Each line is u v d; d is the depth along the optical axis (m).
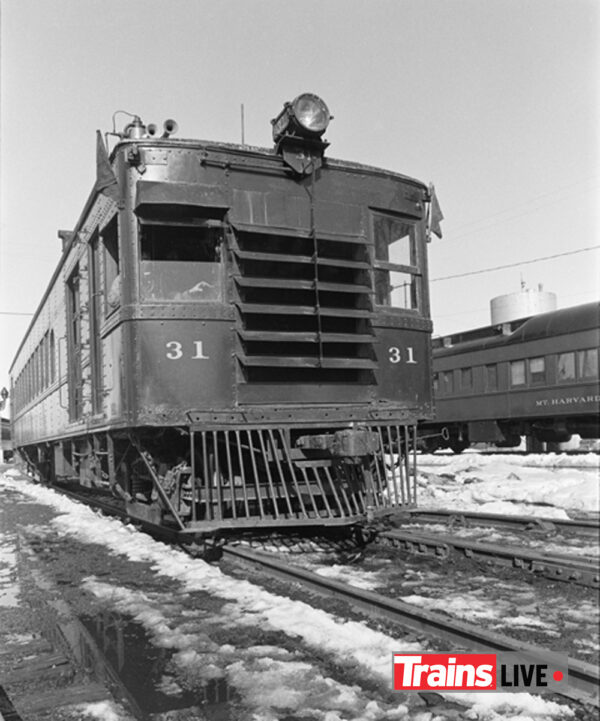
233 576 5.05
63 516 9.21
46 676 3.22
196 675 3.10
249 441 5.56
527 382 15.65
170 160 5.66
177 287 5.66
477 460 13.91
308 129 5.85
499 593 4.29
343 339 5.95
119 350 5.79
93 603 4.45
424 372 6.66
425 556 5.45
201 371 5.59
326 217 6.05
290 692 2.85
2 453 35.06
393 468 6.04
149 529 7.43
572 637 3.31
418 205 6.82
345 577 4.89
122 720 2.72
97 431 6.95
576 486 8.53
